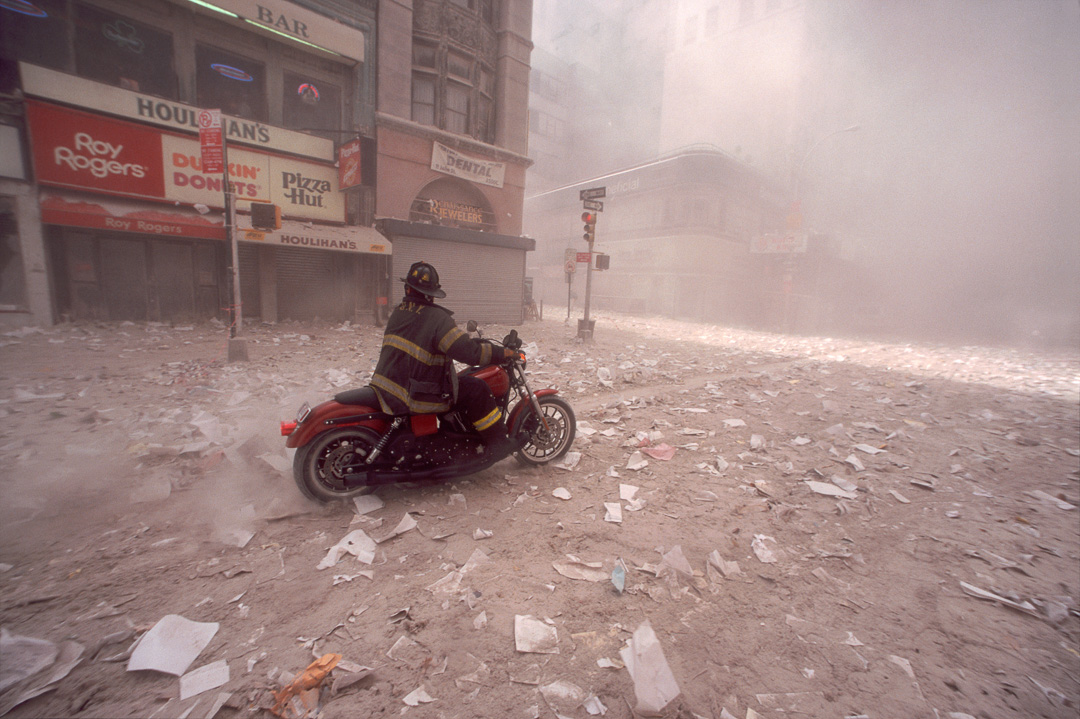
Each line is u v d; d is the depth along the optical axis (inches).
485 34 654.5
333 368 302.8
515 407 154.6
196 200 464.8
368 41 547.2
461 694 72.3
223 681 72.7
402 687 73.2
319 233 513.3
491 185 677.9
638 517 131.8
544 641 83.3
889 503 148.5
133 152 429.1
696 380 336.2
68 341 365.1
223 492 135.4
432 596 95.3
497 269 694.5
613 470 162.1
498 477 155.0
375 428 131.8
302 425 124.1
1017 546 124.8
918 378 391.9
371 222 579.5
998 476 176.4
